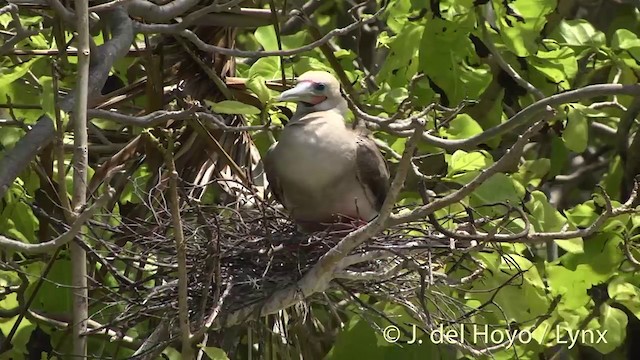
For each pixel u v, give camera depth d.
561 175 13.71
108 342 9.85
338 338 10.21
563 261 10.59
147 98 9.48
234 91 9.99
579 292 10.38
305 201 8.98
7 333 9.83
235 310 8.09
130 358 7.99
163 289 8.07
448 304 9.30
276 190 9.15
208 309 8.09
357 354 10.18
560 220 10.00
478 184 6.42
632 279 10.79
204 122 9.13
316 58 11.32
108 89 11.49
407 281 8.38
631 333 12.79
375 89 11.85
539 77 11.29
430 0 10.45
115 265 9.62
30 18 9.98
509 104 11.65
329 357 10.55
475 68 10.66
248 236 8.26
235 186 9.53
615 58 11.12
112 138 10.38
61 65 8.73
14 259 10.61
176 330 8.31
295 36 11.08
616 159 11.98
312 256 8.25
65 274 9.99
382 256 8.04
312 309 10.77
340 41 13.12
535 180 11.10
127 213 10.34
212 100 10.01
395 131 9.10
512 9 10.48
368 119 8.73
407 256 7.91
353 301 8.62
